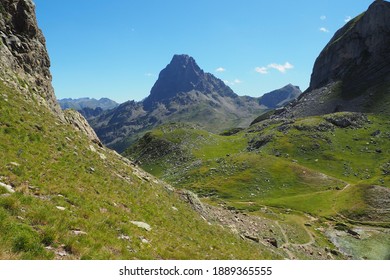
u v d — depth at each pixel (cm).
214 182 14350
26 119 3180
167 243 2245
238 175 14662
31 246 1302
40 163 2484
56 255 1361
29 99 3975
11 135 2678
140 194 3266
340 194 11588
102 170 3244
